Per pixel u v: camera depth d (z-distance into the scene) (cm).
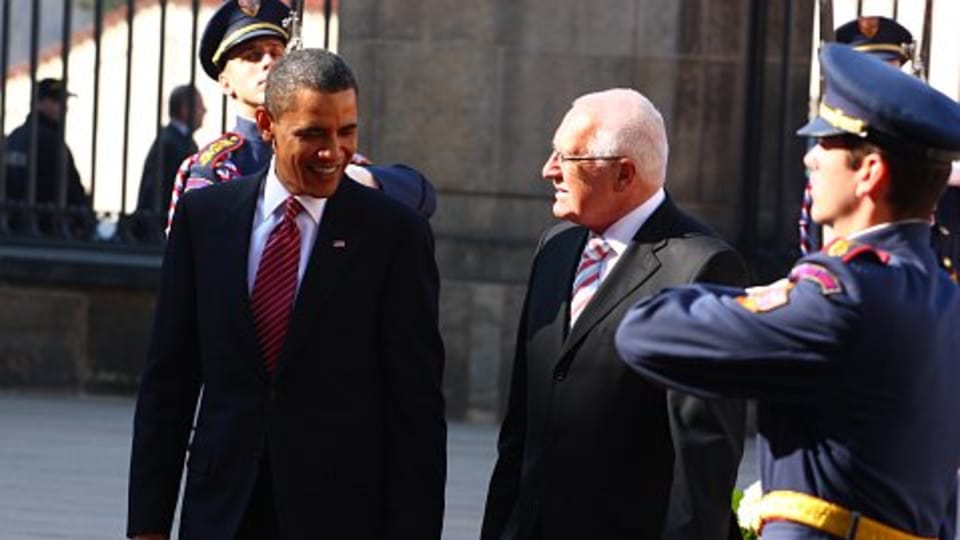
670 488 1537
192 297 1616
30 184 3569
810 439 1266
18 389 3597
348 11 3378
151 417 1614
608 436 1552
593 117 1566
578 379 1564
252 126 1903
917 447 1261
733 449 1503
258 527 1581
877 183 1268
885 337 1240
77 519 2673
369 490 1586
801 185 3366
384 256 1582
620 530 1548
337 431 1573
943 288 1291
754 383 1263
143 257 3550
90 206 3575
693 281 1537
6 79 3606
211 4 4747
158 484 1612
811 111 3484
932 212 1317
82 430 3288
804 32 3362
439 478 1597
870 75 1264
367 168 1819
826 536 1258
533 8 3350
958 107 1270
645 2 3353
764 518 1288
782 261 3366
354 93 1548
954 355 1285
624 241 1576
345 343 1574
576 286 1594
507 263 3359
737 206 3378
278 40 1912
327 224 1578
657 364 1284
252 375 1577
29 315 3581
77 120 4972
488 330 3369
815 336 1239
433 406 1597
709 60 3362
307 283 1570
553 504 1570
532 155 3362
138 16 4884
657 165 1570
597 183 1564
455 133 3366
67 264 3534
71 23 3597
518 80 3359
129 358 3572
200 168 1869
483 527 1670
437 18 3359
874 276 1248
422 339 1595
